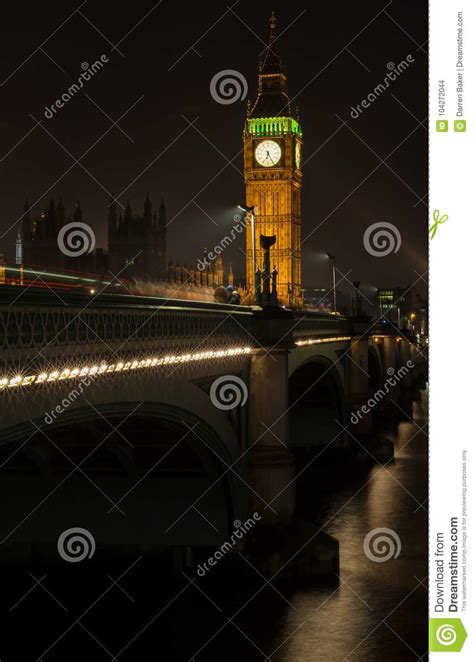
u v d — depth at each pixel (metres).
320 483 69.31
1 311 20.03
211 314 37.31
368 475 73.06
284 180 196.50
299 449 83.94
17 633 35.59
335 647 34.72
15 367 20.78
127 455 40.22
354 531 52.69
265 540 43.19
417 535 51.47
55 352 22.91
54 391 23.23
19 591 39.78
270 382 45.00
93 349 25.36
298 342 62.09
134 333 28.55
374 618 37.59
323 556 42.47
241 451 43.47
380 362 123.44
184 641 34.91
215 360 38.53
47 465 40.38
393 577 43.00
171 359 32.19
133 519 41.91
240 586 40.81
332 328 79.81
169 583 40.72
